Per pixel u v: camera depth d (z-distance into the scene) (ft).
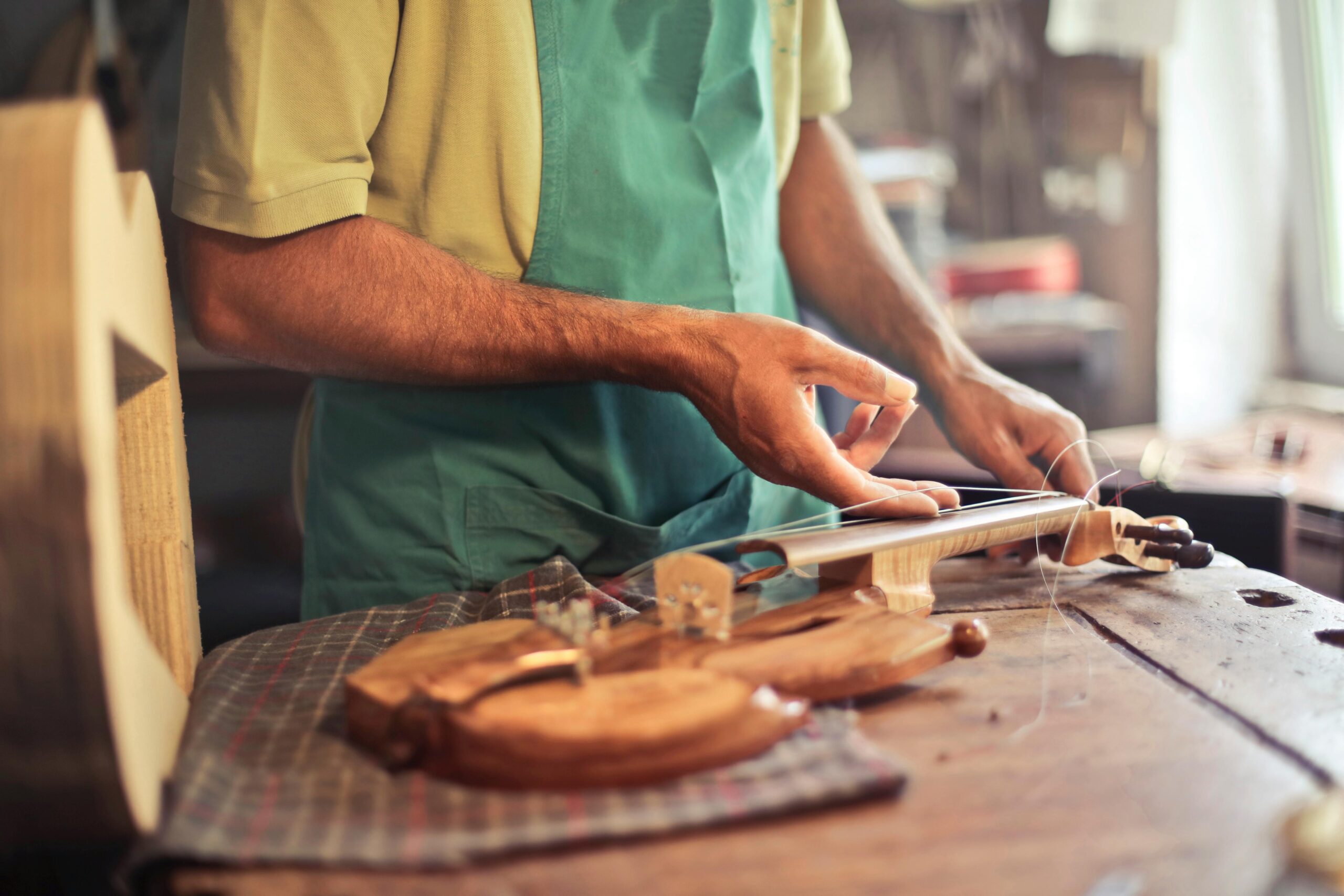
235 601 7.41
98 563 1.47
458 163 2.87
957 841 1.56
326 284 2.66
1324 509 4.70
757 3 3.23
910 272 3.88
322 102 2.63
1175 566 3.11
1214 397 9.02
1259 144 8.29
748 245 3.35
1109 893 1.43
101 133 1.64
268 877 1.50
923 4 9.18
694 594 2.14
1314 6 7.76
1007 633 2.55
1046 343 8.18
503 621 2.24
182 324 7.53
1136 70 9.67
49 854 2.04
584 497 3.14
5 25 7.34
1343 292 8.05
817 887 1.46
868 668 2.04
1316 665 2.29
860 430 2.97
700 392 2.72
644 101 3.06
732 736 1.74
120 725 1.54
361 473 3.17
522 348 2.72
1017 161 10.37
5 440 1.43
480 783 1.73
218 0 2.55
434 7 2.75
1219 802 1.67
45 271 1.44
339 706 2.13
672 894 1.45
